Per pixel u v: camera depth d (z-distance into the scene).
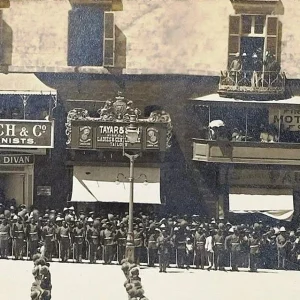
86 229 48.25
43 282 31.67
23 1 53.59
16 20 53.59
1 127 51.88
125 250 47.94
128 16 53.25
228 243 47.84
